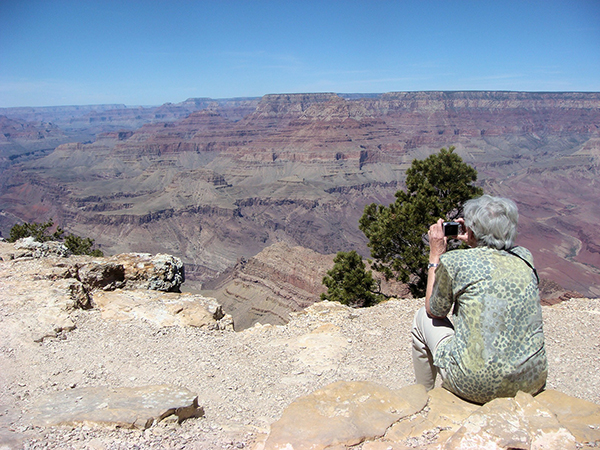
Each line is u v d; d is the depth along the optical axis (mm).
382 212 26484
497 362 5148
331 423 5312
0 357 9281
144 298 14117
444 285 5680
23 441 5551
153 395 7172
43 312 11594
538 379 5266
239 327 81312
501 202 5590
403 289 30844
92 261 16078
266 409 8375
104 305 13242
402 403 5680
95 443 5668
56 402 6914
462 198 23969
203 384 9383
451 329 6086
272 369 10562
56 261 15672
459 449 4516
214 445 5895
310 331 13359
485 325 5234
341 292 25078
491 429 4668
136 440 5844
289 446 4984
